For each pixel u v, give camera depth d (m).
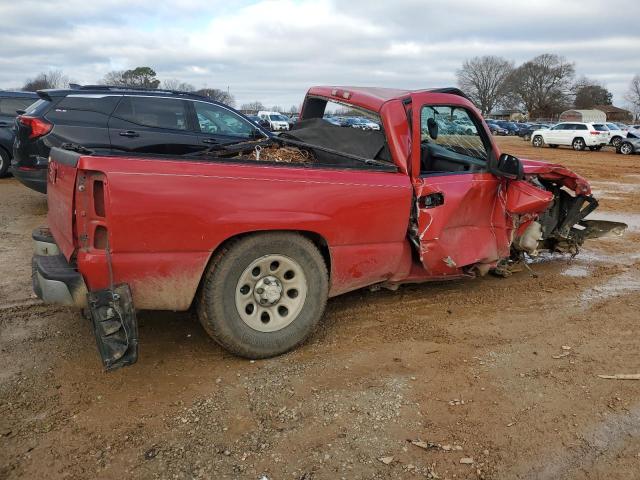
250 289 3.59
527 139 44.28
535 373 3.61
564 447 2.84
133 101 8.00
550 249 6.08
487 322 4.46
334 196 3.69
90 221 3.09
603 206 11.12
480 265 4.75
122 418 2.99
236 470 2.61
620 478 2.62
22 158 7.81
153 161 3.14
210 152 4.80
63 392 3.23
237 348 3.57
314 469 2.62
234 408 3.11
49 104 7.74
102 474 2.56
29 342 3.86
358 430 2.93
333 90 4.95
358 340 4.05
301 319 3.76
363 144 4.39
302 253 3.67
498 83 120.12
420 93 4.34
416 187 4.09
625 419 3.11
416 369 3.62
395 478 2.58
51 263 3.35
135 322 3.15
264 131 8.66
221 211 3.30
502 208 4.77
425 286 5.29
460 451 2.78
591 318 4.61
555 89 114.06
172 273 3.25
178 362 3.63
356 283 4.08
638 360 3.84
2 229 7.28
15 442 2.76
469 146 4.71
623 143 28.67
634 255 6.88
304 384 3.39
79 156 3.03
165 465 2.63
